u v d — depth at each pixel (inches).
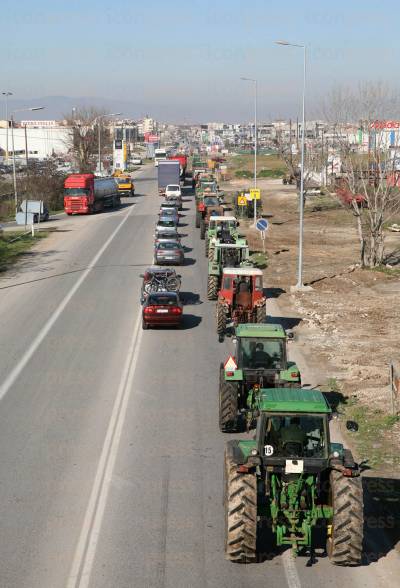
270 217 2802.7
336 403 784.9
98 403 792.3
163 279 1339.8
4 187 3422.7
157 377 886.4
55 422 735.1
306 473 460.1
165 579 453.1
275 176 5093.5
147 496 568.4
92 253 1918.1
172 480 597.9
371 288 1486.2
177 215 2600.9
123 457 645.9
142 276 1370.6
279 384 671.8
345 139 2022.6
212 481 595.5
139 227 2449.6
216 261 1354.6
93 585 446.9
